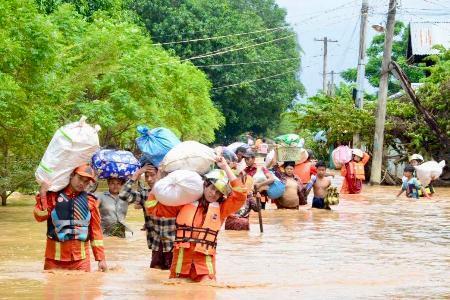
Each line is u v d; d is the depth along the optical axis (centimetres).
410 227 2644
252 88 10519
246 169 3053
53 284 1361
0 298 1229
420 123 5366
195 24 9775
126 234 2238
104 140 4484
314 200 3297
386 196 4169
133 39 4228
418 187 4084
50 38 2872
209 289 1359
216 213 1420
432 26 8131
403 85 5122
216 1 10250
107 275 1484
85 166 1482
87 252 1519
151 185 1673
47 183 1467
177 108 5466
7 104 2670
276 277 1574
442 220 2886
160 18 9788
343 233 2444
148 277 1493
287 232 2452
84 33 4009
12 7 2816
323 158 7688
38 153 3033
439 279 1566
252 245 2128
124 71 3947
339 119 5625
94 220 1514
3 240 2162
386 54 5228
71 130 1458
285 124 13188
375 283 1502
